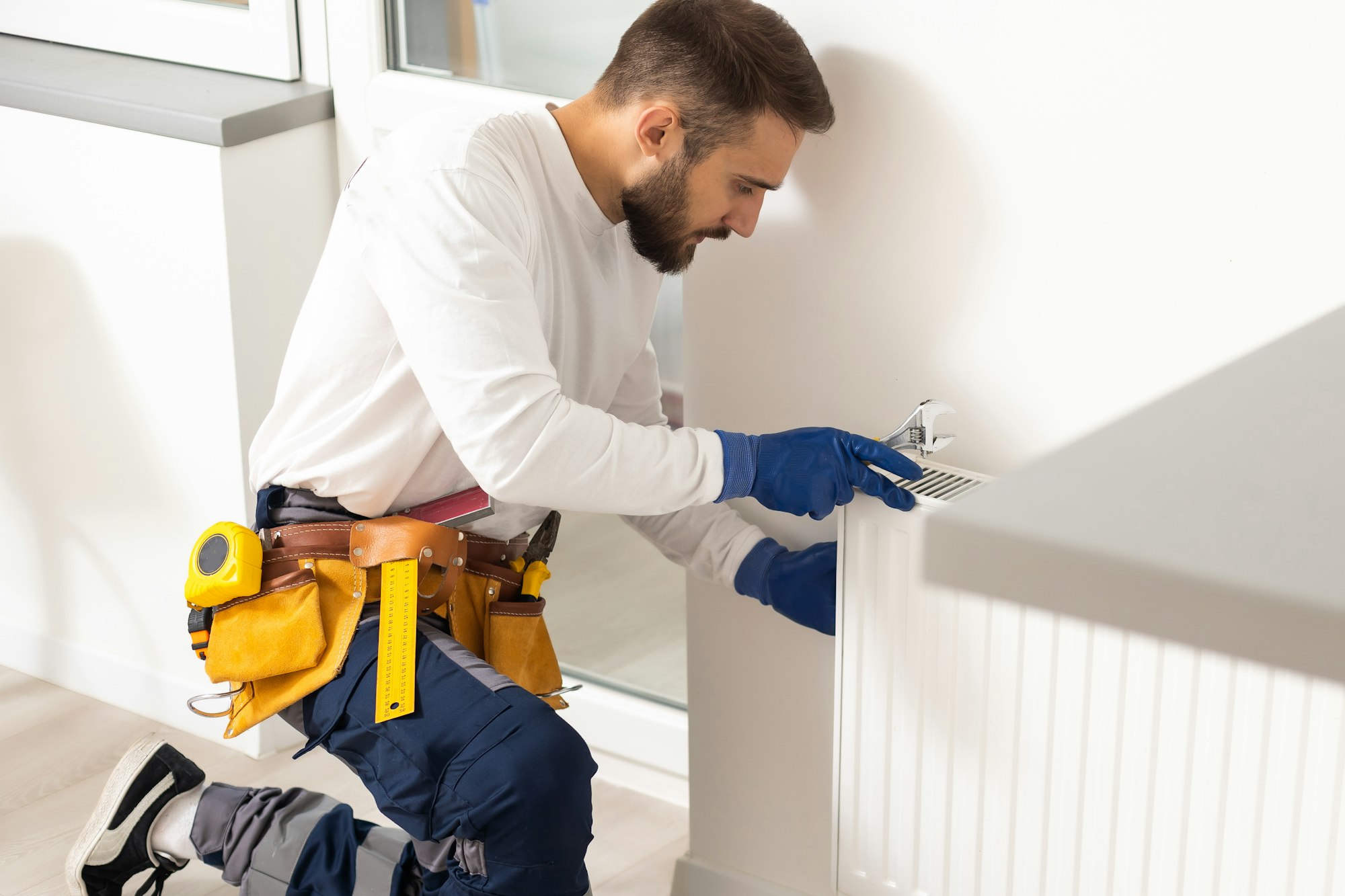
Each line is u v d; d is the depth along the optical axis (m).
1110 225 1.25
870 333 1.42
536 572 1.54
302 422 1.38
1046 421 1.34
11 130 2.05
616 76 1.29
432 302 1.19
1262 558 0.28
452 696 1.31
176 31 2.13
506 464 1.19
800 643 1.59
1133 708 1.21
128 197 1.97
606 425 1.23
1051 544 0.29
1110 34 1.19
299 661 1.35
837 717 1.45
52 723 2.23
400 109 1.96
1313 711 1.11
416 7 1.95
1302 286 1.17
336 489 1.37
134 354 2.05
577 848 1.29
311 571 1.37
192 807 1.63
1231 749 1.17
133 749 1.64
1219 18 1.14
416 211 1.21
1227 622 0.27
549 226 1.34
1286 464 0.31
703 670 1.68
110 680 2.29
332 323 1.34
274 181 1.96
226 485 2.03
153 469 2.10
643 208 1.30
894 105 1.32
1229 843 1.20
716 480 1.27
